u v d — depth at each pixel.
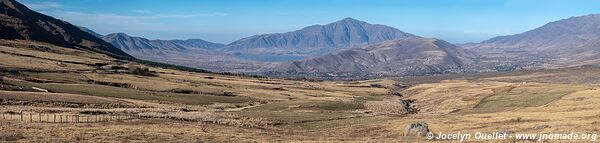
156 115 106.75
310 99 197.50
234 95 199.62
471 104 150.88
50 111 106.69
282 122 109.56
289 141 64.62
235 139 65.69
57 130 66.38
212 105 162.00
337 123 106.31
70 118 91.06
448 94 191.75
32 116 91.88
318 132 91.44
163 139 63.28
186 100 168.38
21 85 160.38
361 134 85.00
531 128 72.62
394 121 100.06
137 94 169.62
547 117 86.19
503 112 112.44
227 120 106.19
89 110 112.94
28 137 58.12
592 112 86.69
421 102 197.12
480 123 85.56
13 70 198.62
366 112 141.75
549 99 127.50
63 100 129.75
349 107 153.75
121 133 66.88
